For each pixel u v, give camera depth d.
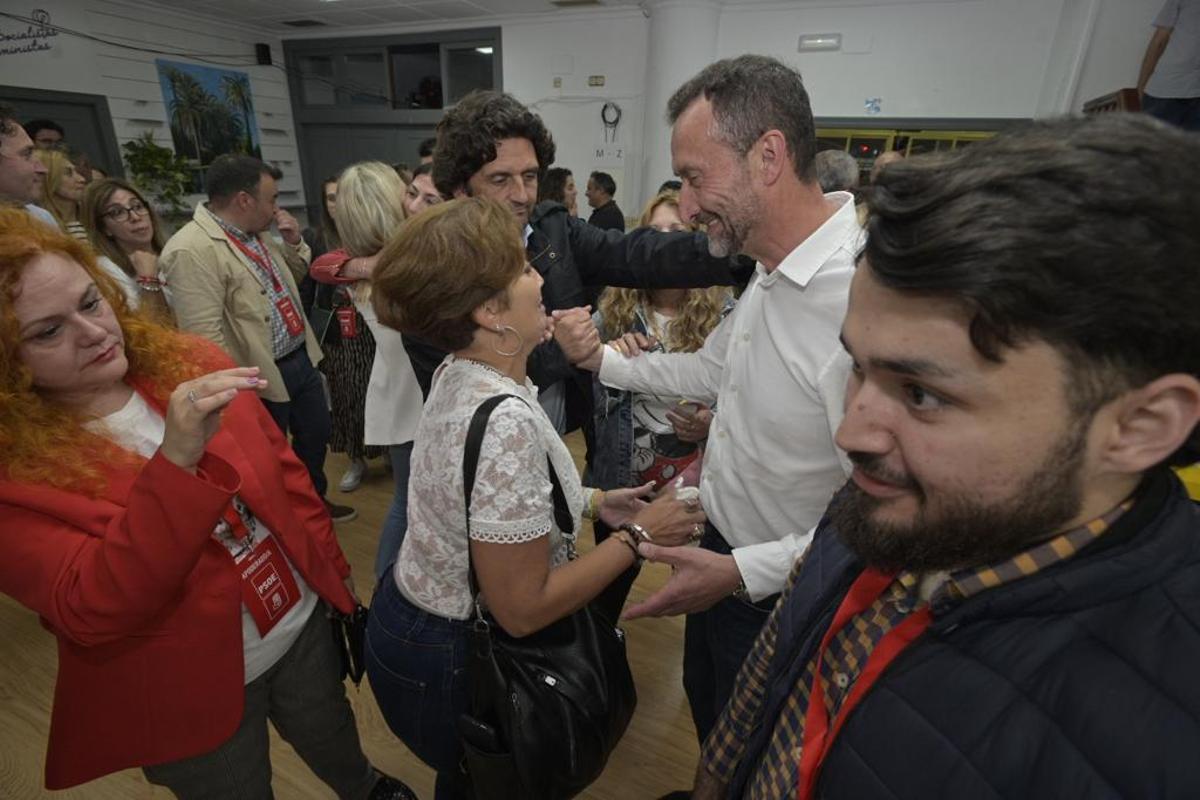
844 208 0.90
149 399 0.93
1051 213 0.28
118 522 0.72
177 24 6.39
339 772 1.25
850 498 0.44
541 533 0.82
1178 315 0.28
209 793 1.00
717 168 0.86
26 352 0.74
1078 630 0.35
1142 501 0.36
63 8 5.50
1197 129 2.28
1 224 0.73
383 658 0.99
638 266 1.42
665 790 1.52
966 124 5.02
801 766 0.52
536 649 0.94
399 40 6.94
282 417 2.38
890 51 5.09
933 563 0.38
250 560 0.99
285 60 7.57
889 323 0.34
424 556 0.92
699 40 5.42
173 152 6.47
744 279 1.29
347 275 1.57
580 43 6.16
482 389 0.86
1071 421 0.32
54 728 0.87
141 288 2.33
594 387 1.66
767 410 0.93
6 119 1.88
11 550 0.75
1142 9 4.37
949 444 0.35
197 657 0.88
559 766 0.90
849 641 0.54
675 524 1.02
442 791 1.08
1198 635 0.32
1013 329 0.30
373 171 1.63
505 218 0.84
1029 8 4.64
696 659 1.30
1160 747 0.31
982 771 0.36
